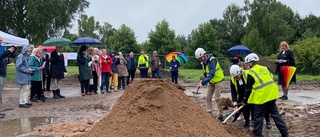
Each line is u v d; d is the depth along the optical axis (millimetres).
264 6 63125
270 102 6457
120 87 16172
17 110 9852
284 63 11922
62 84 19922
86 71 12938
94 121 8195
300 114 9398
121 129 5113
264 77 6477
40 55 11492
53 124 7809
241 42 62250
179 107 5523
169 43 51875
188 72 31453
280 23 61406
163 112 5273
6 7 34406
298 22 73625
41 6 33188
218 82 8078
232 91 7660
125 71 15961
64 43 13508
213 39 54531
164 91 5621
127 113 5367
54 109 10008
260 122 6480
